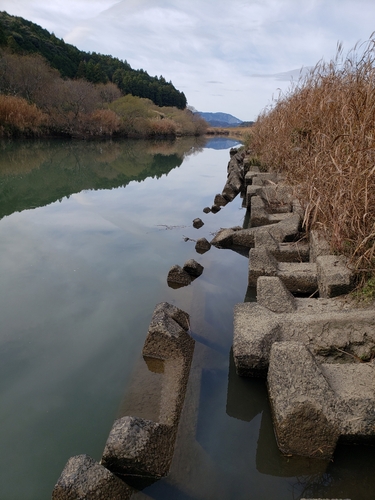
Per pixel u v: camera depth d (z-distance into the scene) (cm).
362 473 199
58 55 4909
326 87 587
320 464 203
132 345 331
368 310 273
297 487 195
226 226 718
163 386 270
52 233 654
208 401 255
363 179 333
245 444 221
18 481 212
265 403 250
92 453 228
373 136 360
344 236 347
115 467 195
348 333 257
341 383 219
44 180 1209
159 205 898
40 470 218
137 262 525
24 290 441
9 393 278
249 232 566
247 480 199
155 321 306
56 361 314
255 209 607
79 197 972
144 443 197
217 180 1318
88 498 171
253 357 254
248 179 841
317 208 408
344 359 254
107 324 368
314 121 616
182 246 593
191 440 224
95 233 659
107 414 255
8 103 2302
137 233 663
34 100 2734
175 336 299
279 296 306
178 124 4897
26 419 254
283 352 227
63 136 2845
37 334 353
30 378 294
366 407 202
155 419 239
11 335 351
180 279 452
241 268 495
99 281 465
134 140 3594
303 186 525
